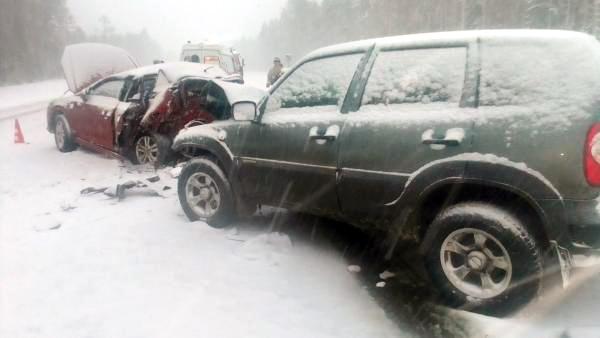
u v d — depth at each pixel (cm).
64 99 818
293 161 348
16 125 935
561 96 249
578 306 284
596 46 268
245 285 318
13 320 277
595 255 247
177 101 630
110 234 411
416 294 310
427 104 293
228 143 394
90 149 818
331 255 369
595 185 236
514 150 253
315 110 346
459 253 285
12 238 410
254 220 446
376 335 263
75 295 305
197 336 259
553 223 248
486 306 277
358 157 312
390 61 316
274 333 262
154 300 297
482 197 283
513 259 261
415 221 304
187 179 433
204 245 384
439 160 276
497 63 274
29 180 626
